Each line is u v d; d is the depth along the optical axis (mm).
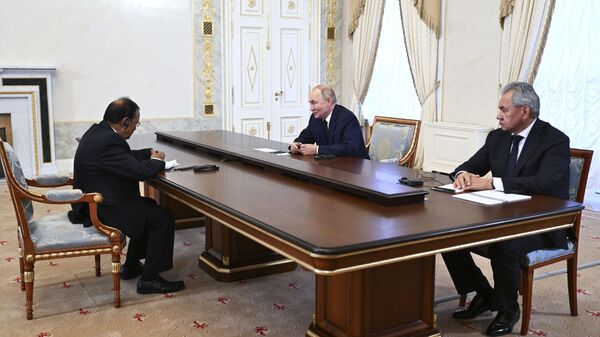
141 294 3285
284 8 8078
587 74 5496
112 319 2949
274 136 8289
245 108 8016
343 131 4160
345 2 8406
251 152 3789
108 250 3010
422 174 3295
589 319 2984
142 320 2943
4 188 6195
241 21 7812
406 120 4262
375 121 4523
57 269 3676
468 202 2594
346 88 8570
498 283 2748
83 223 3100
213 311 3070
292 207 2471
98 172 3127
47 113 6645
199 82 7648
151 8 7219
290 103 8336
